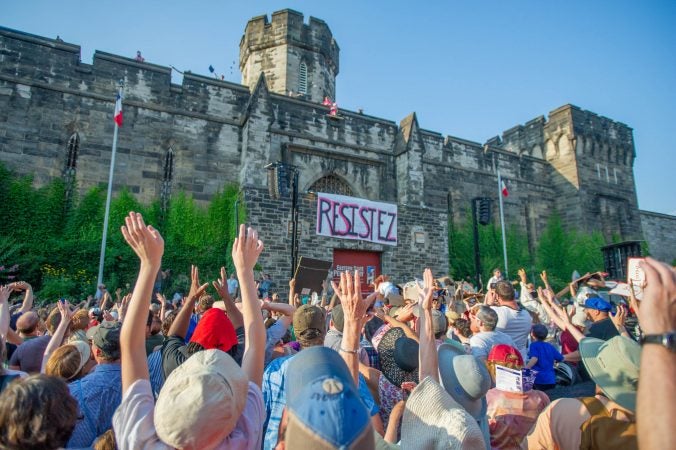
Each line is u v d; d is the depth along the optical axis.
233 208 20.30
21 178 17.36
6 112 17.52
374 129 24.75
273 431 3.06
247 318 2.89
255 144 20.20
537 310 8.73
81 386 3.41
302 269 11.85
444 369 3.10
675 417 1.41
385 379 3.65
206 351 2.16
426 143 27.62
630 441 2.29
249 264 3.03
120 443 2.20
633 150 34.91
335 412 1.47
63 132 18.45
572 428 2.64
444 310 9.73
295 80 28.48
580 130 32.03
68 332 5.66
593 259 28.97
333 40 31.70
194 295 4.43
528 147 34.44
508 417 3.37
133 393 2.29
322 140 22.86
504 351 3.79
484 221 16.78
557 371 6.21
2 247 16.08
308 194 20.05
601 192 31.80
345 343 2.80
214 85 21.81
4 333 4.71
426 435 2.27
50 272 16.83
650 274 1.63
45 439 1.90
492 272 26.36
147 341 5.42
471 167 28.86
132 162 19.41
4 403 1.93
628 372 2.43
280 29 28.98
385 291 7.58
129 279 17.80
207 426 1.85
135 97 19.98
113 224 18.38
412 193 23.42
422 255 22.38
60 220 17.75
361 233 20.50
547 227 30.91
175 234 19.33
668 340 1.49
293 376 1.74
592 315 6.04
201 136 20.91
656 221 37.31
